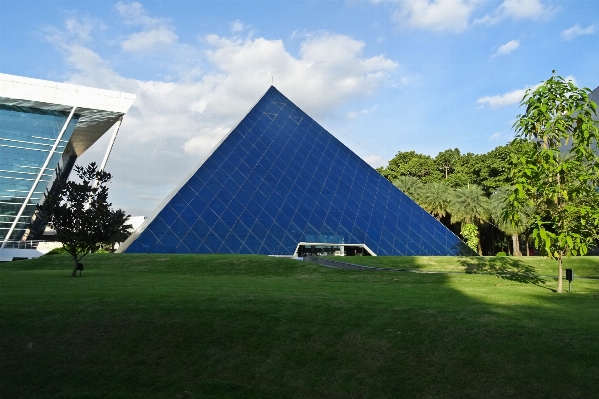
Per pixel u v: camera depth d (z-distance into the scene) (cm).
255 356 1237
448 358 1171
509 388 1045
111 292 1827
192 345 1288
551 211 2084
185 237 4266
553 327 1283
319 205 5050
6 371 1164
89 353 1253
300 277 2994
